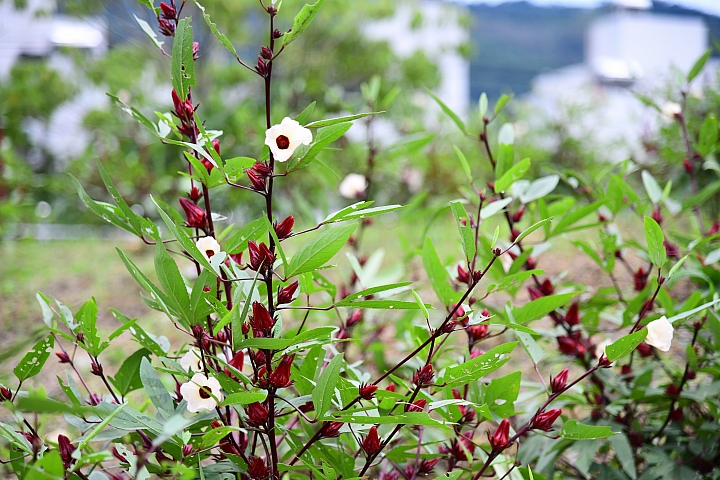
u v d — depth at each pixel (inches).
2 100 420.5
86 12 394.9
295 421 93.9
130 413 81.9
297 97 413.7
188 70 85.4
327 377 79.7
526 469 94.6
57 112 456.8
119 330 86.7
